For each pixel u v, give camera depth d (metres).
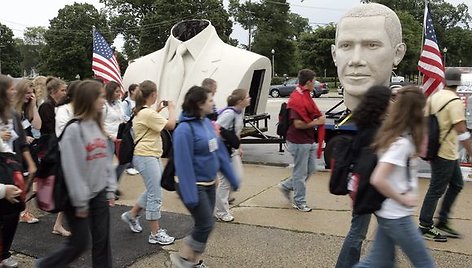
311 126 6.05
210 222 4.02
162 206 6.51
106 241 3.76
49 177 3.50
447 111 4.80
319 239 5.18
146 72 10.94
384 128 3.15
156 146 5.03
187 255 4.05
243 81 9.74
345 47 8.11
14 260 4.46
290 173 8.59
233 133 4.96
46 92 6.14
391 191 3.04
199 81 10.00
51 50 61.78
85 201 3.49
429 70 8.25
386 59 7.88
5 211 3.79
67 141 3.43
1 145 3.81
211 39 10.52
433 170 4.96
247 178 8.19
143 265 4.52
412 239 3.12
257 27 73.81
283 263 4.55
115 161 7.84
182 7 52.41
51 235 5.32
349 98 8.18
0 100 4.05
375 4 8.06
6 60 74.19
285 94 35.88
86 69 62.16
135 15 60.72
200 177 3.94
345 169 3.53
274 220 5.86
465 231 5.40
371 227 5.46
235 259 4.65
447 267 4.39
